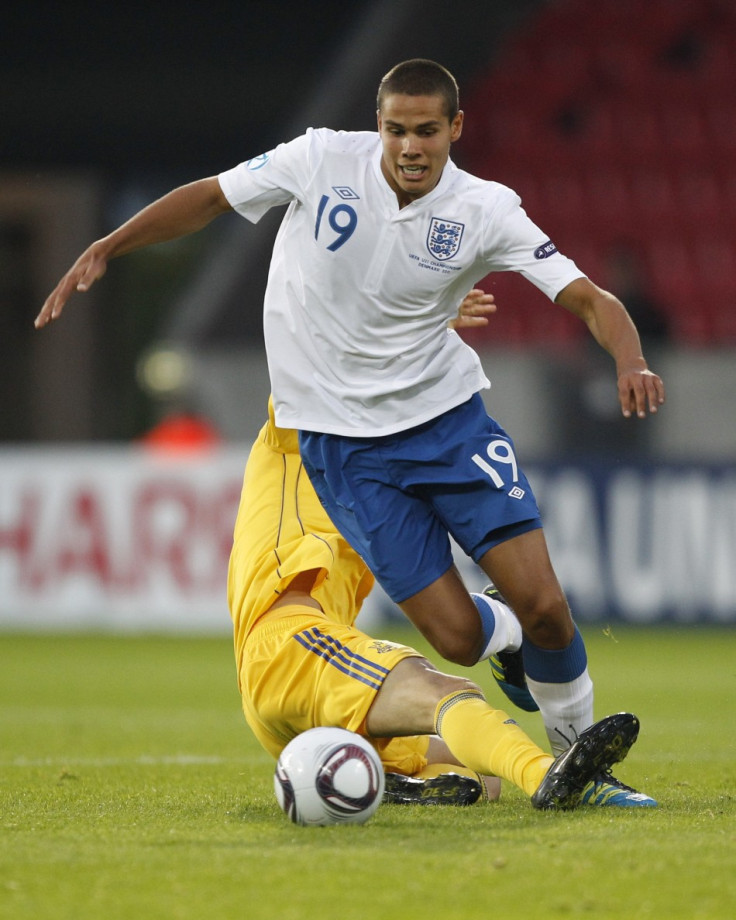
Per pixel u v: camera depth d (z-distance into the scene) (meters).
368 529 14.59
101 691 33.94
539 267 14.34
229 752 22.27
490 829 12.61
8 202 81.44
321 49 75.12
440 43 71.81
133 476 49.06
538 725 27.28
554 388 56.09
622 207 69.69
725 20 72.88
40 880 10.55
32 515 49.47
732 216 69.56
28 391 82.25
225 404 64.50
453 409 14.66
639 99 72.00
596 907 9.78
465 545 14.47
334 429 14.63
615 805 14.19
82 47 74.62
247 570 15.36
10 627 49.75
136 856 11.42
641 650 42.69
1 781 17.80
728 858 11.19
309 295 14.62
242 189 14.80
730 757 21.28
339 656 14.41
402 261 14.23
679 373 56.09
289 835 12.45
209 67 75.31
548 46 72.69
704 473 47.34
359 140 14.58
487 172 71.12
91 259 14.42
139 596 49.06
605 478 47.28
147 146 78.06
